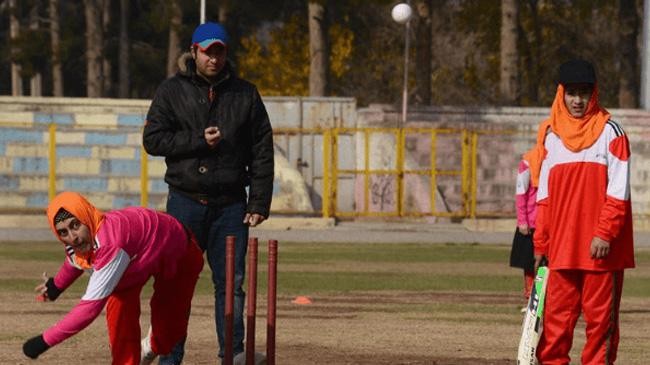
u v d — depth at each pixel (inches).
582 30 4687.5
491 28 4156.0
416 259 1915.6
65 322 613.3
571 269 697.6
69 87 5433.1
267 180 748.6
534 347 699.4
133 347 658.8
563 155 701.3
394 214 2721.5
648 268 1806.1
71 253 638.5
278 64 4207.7
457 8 4788.4
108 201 2906.0
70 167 2906.0
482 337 1007.6
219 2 3823.8
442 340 986.1
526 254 1194.6
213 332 1018.7
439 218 2851.9
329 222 2625.5
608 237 687.7
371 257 1943.9
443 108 3021.7
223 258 746.8
